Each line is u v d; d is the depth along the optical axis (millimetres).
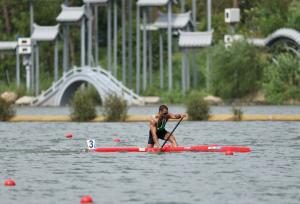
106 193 89812
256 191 90125
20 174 105188
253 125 191375
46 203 84250
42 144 147375
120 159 119938
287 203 82688
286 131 172500
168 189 92000
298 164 112562
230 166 110688
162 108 129625
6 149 138125
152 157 121625
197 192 89875
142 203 83688
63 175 103812
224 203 83125
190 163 114125
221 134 165250
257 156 122312
